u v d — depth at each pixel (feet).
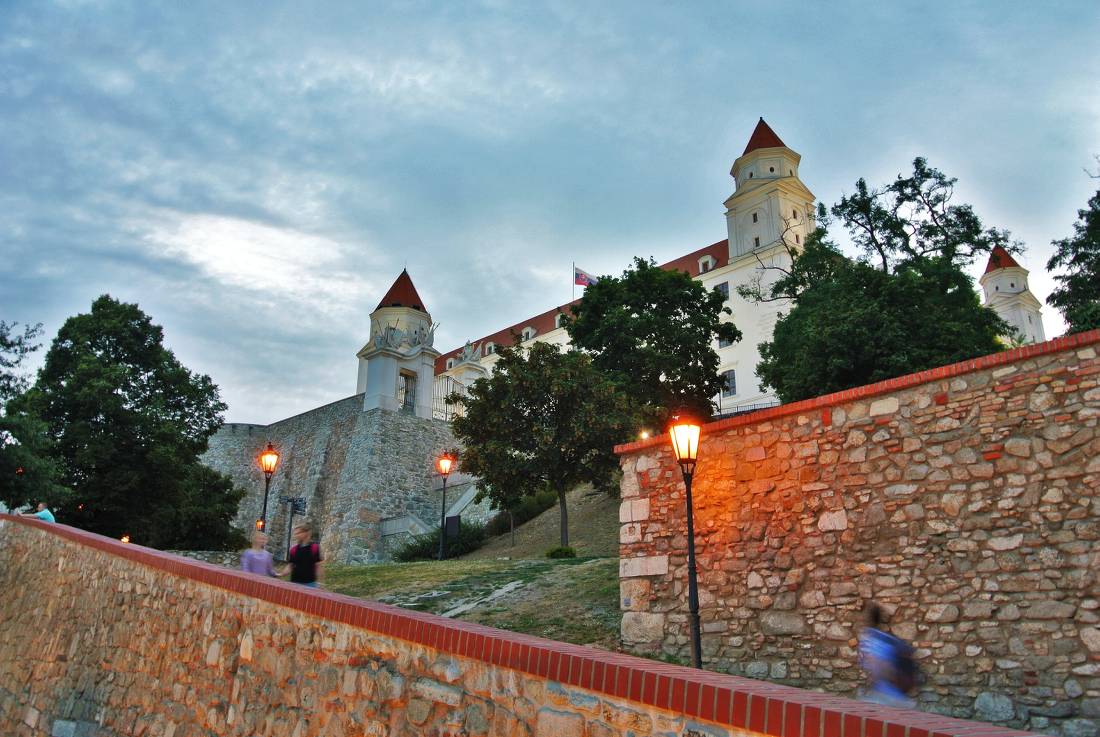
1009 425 27.53
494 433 84.28
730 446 35.37
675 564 35.55
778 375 102.32
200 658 25.80
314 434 140.05
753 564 33.01
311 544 34.45
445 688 16.56
